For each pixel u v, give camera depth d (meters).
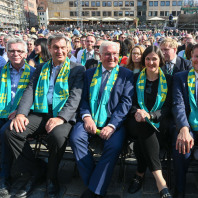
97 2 69.19
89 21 69.00
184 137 2.25
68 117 2.58
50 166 2.45
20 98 2.95
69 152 2.95
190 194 2.45
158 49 2.59
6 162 2.61
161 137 2.54
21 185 2.64
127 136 2.65
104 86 2.73
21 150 2.50
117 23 70.06
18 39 2.93
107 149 2.35
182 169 2.31
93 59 4.96
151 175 2.81
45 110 2.71
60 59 2.77
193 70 2.59
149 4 68.88
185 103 2.57
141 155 2.46
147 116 2.39
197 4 34.22
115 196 2.45
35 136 2.79
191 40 5.77
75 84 2.78
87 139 2.50
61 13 69.38
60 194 2.50
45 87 2.77
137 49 3.90
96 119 2.62
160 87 2.63
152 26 42.59
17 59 2.93
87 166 2.42
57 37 2.72
